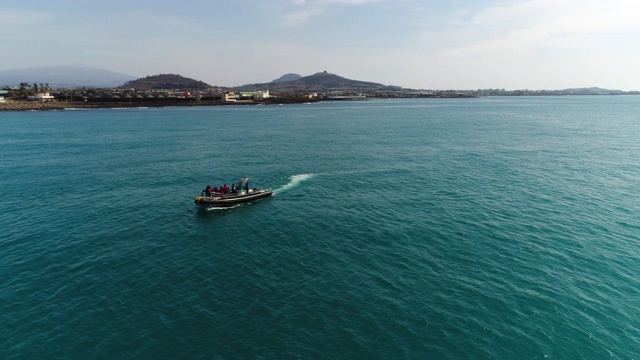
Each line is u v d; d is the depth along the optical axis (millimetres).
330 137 103438
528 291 25469
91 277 28297
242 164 67438
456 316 23141
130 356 20484
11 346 21156
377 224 37812
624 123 133375
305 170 62219
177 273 28844
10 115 178750
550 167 61438
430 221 38219
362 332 21984
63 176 58719
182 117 174375
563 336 21297
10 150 82750
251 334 22000
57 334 22125
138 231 37094
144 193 49844
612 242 32438
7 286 26953
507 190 48375
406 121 150750
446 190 49031
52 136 106000
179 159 72438
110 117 172250
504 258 30031
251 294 25891
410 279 27312
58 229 37406
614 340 20922
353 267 29266
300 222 39000
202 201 43375
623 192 46594
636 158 67875
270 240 34656
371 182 54062
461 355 20172
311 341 21375
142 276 28438
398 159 70188
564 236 33844
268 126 134875
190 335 21984
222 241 34656
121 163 68688
